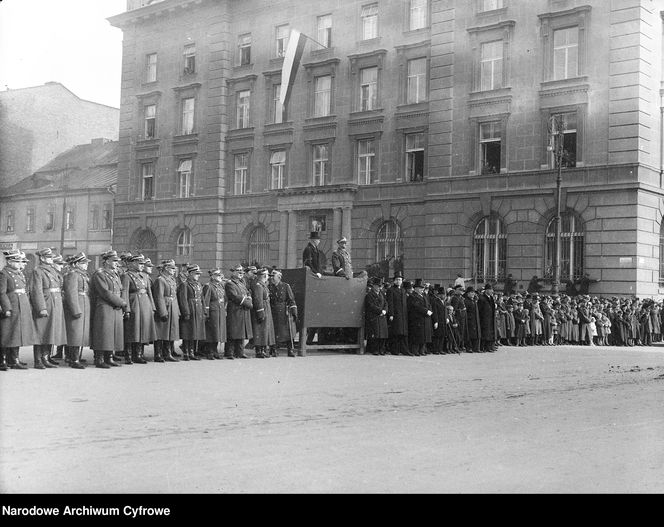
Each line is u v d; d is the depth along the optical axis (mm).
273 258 40500
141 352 15695
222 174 42406
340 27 38500
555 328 27969
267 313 17453
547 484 6117
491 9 33562
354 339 20203
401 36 36562
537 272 31891
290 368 14984
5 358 13492
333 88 38656
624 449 7539
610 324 29047
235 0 42375
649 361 19375
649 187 30297
